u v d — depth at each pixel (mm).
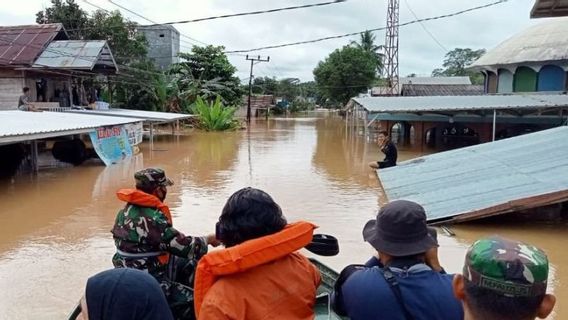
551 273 6414
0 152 16547
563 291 5832
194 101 39562
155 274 3299
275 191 12539
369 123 27531
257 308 2010
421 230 2180
